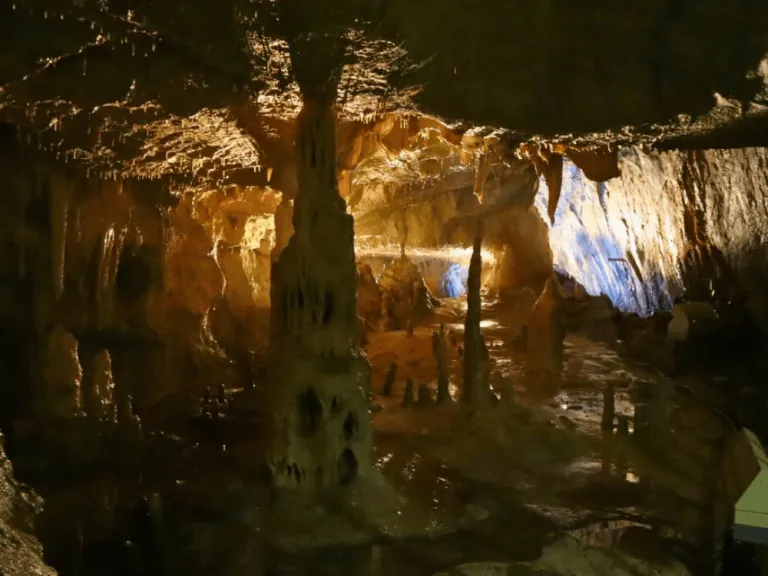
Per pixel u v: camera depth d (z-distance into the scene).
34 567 3.22
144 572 4.78
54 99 5.92
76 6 4.44
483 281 25.17
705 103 6.37
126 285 10.23
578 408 9.73
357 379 6.12
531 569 4.91
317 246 6.18
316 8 4.77
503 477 6.93
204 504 5.85
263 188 11.47
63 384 8.18
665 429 8.09
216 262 12.61
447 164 14.19
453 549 5.28
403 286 17.92
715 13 5.21
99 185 9.31
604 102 6.46
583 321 16.72
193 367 10.77
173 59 5.53
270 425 6.14
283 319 6.26
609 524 5.81
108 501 5.87
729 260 12.65
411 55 5.56
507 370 12.12
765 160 10.70
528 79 6.09
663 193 14.11
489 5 5.05
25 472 6.43
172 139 8.01
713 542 5.25
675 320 12.46
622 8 5.22
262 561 4.94
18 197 7.70
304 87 6.12
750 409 9.07
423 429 8.47
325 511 5.66
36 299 8.11
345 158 8.56
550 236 22.02
